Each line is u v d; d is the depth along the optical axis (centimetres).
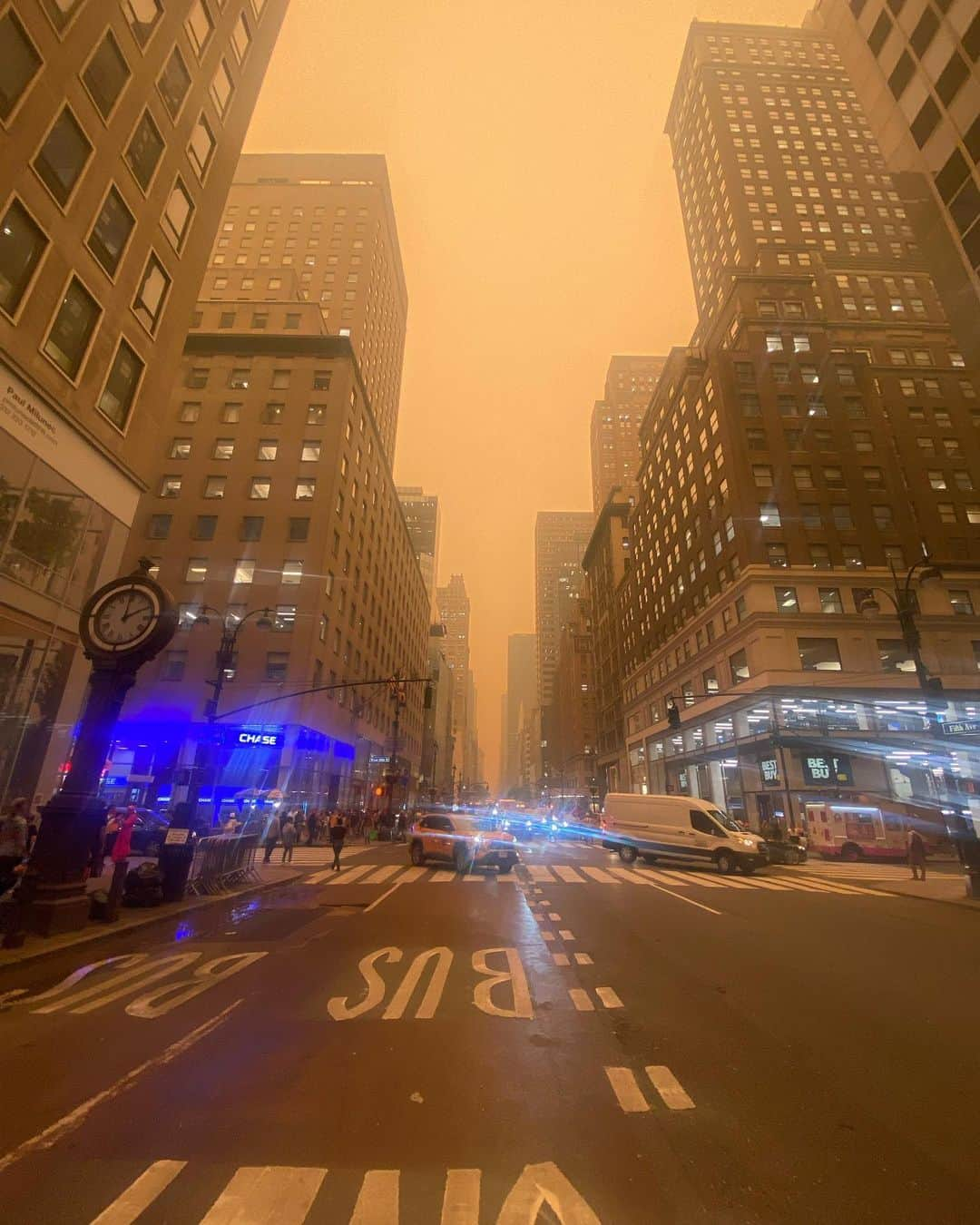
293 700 3497
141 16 1780
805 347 4744
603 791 8262
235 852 1506
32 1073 463
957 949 918
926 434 4725
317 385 4241
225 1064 480
